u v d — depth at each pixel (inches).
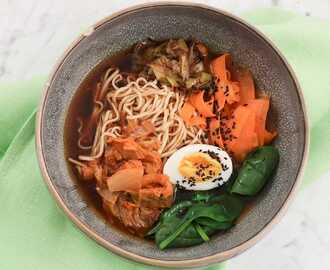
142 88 21.0
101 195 19.5
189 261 17.7
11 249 20.3
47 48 22.9
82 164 19.9
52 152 19.2
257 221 18.7
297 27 21.5
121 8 23.1
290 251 22.6
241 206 19.4
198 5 19.4
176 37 20.5
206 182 19.9
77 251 20.4
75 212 19.0
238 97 20.3
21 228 20.4
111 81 20.7
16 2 23.2
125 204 19.4
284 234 22.6
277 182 19.1
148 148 20.3
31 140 20.5
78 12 23.1
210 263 18.0
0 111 20.9
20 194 20.5
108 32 19.7
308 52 21.5
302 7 23.6
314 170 21.3
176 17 19.9
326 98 21.2
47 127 19.0
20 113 21.0
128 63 20.7
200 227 19.2
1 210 20.4
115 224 19.3
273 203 18.7
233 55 20.3
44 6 23.2
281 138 19.5
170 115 21.0
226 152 20.0
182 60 20.5
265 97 19.9
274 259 22.5
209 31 20.2
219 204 19.5
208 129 20.6
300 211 22.7
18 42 23.0
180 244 19.1
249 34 19.5
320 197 22.7
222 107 20.3
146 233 19.2
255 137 19.7
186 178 19.9
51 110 19.2
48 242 20.4
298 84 18.8
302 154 18.5
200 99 20.4
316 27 21.5
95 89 20.4
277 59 19.2
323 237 22.6
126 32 20.1
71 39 23.0
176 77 20.7
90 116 20.4
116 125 20.8
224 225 19.2
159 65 20.7
